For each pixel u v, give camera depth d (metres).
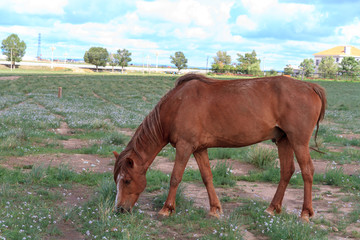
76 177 7.03
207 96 4.87
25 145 10.03
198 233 4.48
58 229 4.33
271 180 7.64
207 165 5.18
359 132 16.28
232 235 4.26
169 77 69.62
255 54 132.50
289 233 4.33
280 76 5.09
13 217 4.53
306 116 4.84
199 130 4.85
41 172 6.79
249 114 4.80
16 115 16.62
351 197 6.29
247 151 9.84
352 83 73.75
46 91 36.53
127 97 34.38
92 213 4.88
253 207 5.44
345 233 4.59
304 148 4.88
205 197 6.19
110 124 15.36
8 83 42.41
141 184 4.92
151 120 4.99
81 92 37.44
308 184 4.94
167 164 8.94
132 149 5.02
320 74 103.69
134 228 4.34
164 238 4.31
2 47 119.06
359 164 9.23
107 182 5.90
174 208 5.04
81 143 11.43
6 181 6.32
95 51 130.75
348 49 138.62
